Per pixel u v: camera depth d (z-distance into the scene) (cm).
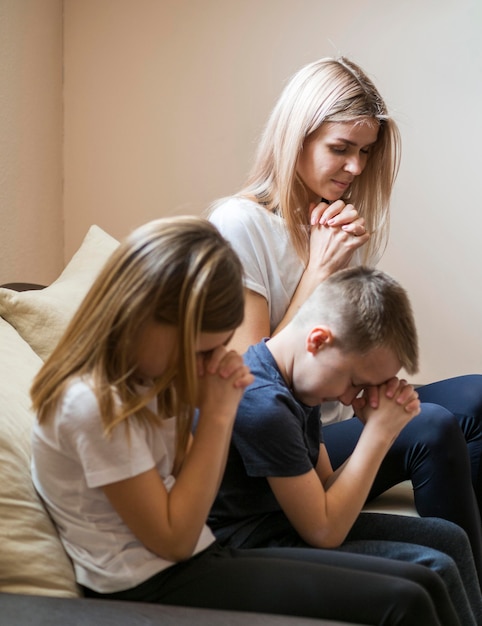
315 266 186
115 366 123
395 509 175
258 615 111
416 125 260
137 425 124
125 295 121
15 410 140
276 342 151
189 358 120
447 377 271
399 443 170
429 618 120
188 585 125
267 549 137
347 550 145
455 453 168
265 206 191
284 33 258
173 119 264
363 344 140
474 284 266
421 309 269
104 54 262
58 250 267
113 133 266
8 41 227
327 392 146
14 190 235
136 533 124
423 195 263
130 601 124
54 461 126
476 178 261
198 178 267
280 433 140
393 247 267
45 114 252
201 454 127
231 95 262
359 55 258
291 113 187
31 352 162
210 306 121
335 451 178
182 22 260
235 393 130
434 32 255
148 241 123
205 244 123
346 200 198
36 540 128
